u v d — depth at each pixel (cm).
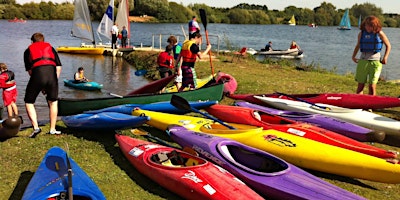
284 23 12962
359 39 952
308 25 12762
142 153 603
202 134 673
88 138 739
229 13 11619
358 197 483
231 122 831
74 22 2973
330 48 4828
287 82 1366
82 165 615
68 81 1588
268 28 10012
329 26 13662
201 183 501
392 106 907
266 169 586
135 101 923
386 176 550
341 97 977
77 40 4025
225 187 490
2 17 8681
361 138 733
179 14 9581
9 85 998
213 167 542
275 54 3303
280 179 523
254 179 530
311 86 1296
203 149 618
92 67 2164
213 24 10738
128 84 1661
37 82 693
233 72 1602
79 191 467
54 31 5331
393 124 774
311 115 824
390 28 14925
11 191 534
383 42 924
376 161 563
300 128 704
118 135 698
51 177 506
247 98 1054
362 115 827
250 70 1703
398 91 1227
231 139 652
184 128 721
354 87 1291
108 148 695
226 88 1156
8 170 595
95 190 481
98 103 880
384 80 1580
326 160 596
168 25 8125
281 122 780
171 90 1154
